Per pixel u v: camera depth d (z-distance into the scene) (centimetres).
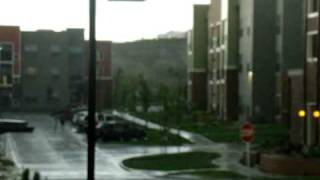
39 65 12206
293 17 6738
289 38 6769
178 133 6550
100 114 7844
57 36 12294
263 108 7919
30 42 12212
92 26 1636
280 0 7769
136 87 10962
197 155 4850
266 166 3766
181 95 8444
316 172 3609
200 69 10500
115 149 5547
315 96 4944
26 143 5978
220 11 9275
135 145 5934
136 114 9862
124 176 3709
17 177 3484
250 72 7575
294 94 5294
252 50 7956
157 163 4375
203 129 7375
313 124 4956
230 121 8481
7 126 7362
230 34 8656
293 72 5316
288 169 3634
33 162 4453
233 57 8662
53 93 12250
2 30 11400
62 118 8406
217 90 9425
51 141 6206
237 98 8644
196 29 10525
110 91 12544
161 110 7531
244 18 8388
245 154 4303
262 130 6812
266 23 7950
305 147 4009
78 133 7238
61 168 4097
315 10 5081
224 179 3522
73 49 12362
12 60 9594
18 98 11712
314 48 5047
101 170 4047
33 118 9975
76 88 12338
